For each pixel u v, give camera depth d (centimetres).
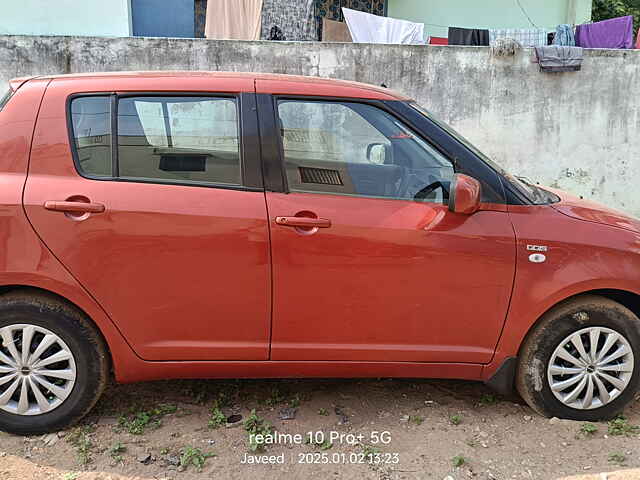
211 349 282
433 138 294
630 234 296
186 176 278
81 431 285
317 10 1039
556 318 290
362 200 283
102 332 275
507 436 290
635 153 767
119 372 283
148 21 912
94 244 266
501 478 257
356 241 275
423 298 283
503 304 286
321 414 309
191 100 282
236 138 280
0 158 270
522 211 291
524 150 764
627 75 745
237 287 275
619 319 291
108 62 700
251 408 315
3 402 275
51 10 841
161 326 277
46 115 275
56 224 264
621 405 300
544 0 1109
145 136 278
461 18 1116
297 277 276
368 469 262
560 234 287
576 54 729
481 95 746
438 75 737
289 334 283
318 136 288
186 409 312
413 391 338
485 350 293
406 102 302
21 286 275
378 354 289
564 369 295
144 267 270
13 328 270
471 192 268
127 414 306
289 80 294
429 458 271
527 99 749
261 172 279
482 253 280
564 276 284
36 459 265
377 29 876
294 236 273
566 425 297
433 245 278
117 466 262
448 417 308
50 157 272
